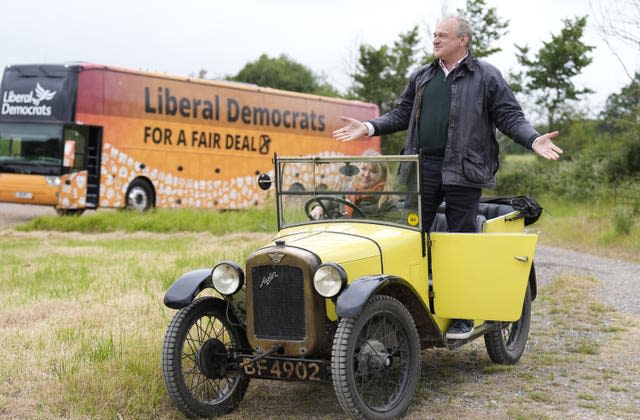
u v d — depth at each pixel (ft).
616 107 127.75
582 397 20.03
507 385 21.22
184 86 80.69
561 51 134.10
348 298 16.97
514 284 20.11
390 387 18.93
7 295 31.55
